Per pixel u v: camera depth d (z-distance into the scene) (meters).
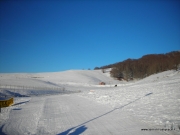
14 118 13.66
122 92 27.61
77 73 128.12
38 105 21.34
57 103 22.30
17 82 77.19
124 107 14.99
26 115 14.79
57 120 11.93
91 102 20.77
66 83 96.50
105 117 11.75
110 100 20.42
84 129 9.23
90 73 132.00
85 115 13.01
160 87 24.73
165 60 108.88
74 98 28.20
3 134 9.01
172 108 12.28
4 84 68.00
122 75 119.81
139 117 10.88
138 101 17.14
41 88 63.28
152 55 148.12
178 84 24.48
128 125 9.34
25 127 10.54
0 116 14.68
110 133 8.24
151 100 16.55
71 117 12.64
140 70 116.06
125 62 154.12
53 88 67.25
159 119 9.96
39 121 11.92
